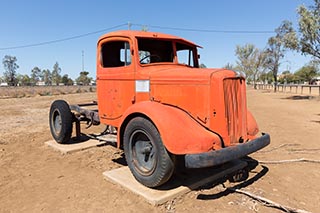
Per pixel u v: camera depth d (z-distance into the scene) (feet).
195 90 11.67
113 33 14.93
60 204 11.05
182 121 11.18
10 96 87.10
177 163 11.41
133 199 11.29
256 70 174.40
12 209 10.77
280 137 23.21
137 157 12.54
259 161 16.34
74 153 18.10
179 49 15.93
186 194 11.76
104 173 13.65
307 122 31.40
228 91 11.41
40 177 13.97
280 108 47.96
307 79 222.28
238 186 12.62
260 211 10.36
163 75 12.64
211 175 13.25
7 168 15.38
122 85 14.48
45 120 33.32
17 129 26.81
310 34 66.54
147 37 14.17
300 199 11.37
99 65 15.96
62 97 83.66
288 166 15.49
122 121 12.98
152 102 12.28
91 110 19.48
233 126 11.59
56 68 312.50
